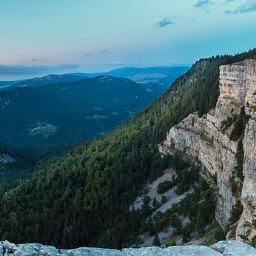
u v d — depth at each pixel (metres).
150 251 20.83
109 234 120.00
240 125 84.06
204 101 141.00
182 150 146.75
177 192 124.62
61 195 176.88
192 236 87.50
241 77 97.69
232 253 20.38
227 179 82.12
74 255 20.41
